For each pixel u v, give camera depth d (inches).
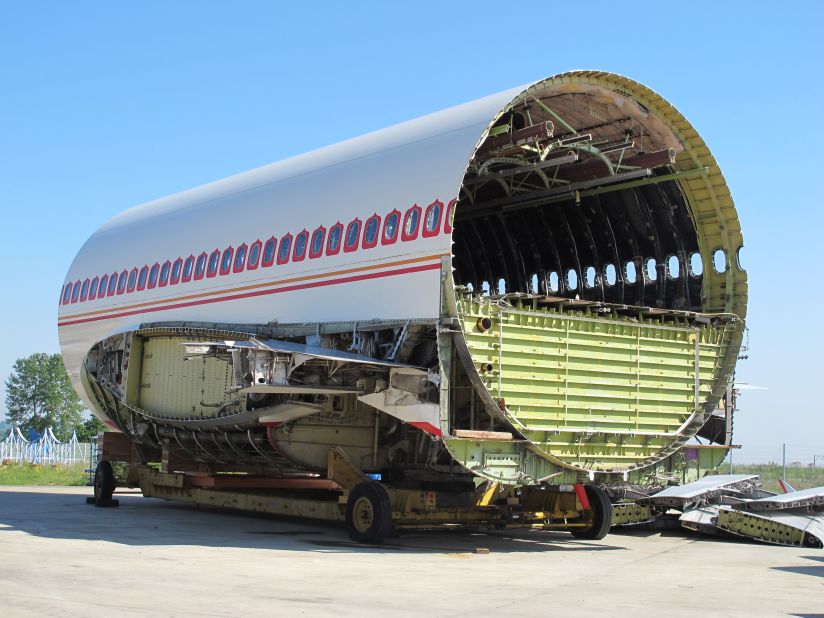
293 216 708.7
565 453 603.8
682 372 667.4
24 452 2025.1
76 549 541.3
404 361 597.3
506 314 582.2
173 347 847.1
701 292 708.0
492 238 856.9
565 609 379.9
